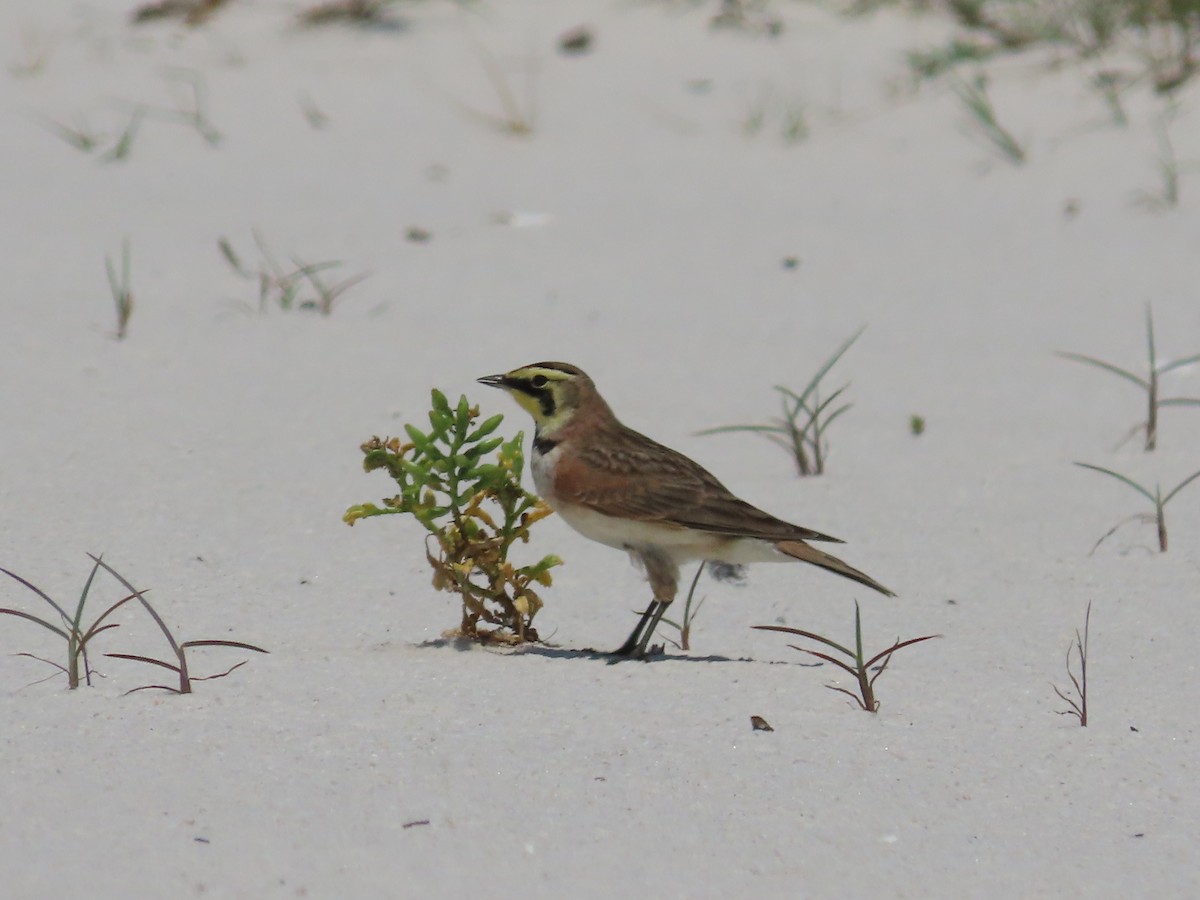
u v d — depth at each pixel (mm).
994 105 20422
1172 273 16078
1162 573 10539
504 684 8430
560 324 14719
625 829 7043
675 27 23016
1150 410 12523
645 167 19109
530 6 23734
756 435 12773
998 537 11156
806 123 20266
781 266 16344
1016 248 16844
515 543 10961
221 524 10711
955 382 13805
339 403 12781
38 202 17094
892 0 23203
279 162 18766
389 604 9797
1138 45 21344
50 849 6668
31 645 8797
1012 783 7602
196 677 8406
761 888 6660
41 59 21547
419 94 20984
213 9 23312
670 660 9039
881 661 9242
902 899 6637
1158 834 7203
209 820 6934
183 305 14625
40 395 12523
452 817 7059
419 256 16250
